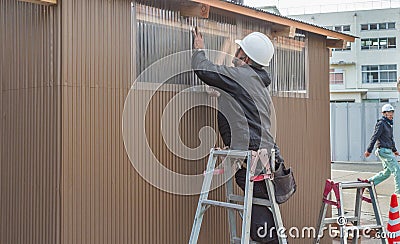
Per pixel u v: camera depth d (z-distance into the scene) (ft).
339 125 55.36
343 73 97.35
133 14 12.15
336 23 98.78
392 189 32.48
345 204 27.53
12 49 12.00
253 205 12.94
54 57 10.91
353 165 50.78
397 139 53.36
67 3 10.83
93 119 11.28
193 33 13.57
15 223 11.92
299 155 16.96
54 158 10.88
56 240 10.80
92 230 11.21
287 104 16.56
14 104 11.93
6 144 12.21
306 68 17.48
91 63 11.25
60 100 10.77
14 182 11.94
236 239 13.10
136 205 12.12
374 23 96.12
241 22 15.05
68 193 10.80
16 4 11.84
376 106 53.88
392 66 94.68
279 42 16.38
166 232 12.84
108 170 11.55
